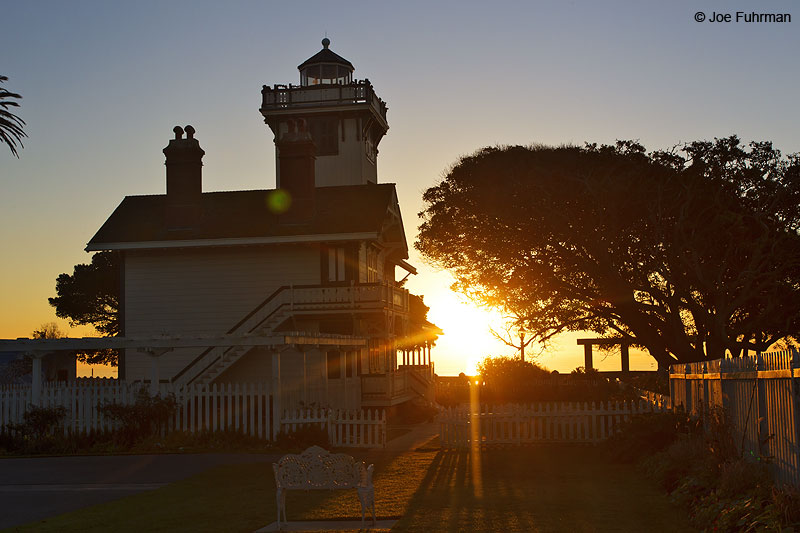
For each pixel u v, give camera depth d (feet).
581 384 146.72
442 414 75.77
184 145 125.59
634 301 124.36
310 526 39.29
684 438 56.39
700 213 117.60
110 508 45.16
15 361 165.78
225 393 77.71
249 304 122.83
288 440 75.31
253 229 122.21
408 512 42.22
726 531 33.78
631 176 118.93
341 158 167.63
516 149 130.52
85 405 77.46
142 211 131.13
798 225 118.83
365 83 166.20
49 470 62.28
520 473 57.36
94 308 188.96
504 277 132.98
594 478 54.29
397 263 152.97
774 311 118.52
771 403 37.60
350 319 117.19
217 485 53.31
